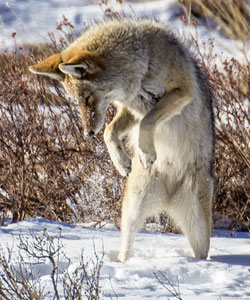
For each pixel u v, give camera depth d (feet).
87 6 107.96
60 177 54.95
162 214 53.47
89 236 44.37
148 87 38.88
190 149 41.34
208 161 41.91
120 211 53.62
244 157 53.47
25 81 56.65
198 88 40.52
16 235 42.50
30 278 31.22
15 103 56.49
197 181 41.57
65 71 34.99
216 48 84.99
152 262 35.09
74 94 37.04
